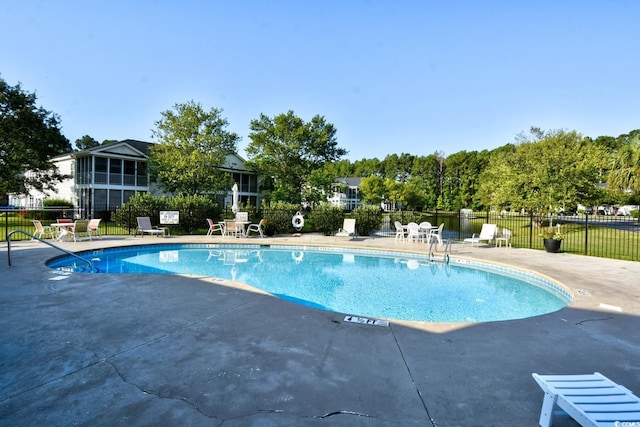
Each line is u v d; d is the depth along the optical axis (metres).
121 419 2.14
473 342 3.56
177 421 2.13
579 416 1.87
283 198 27.64
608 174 22.59
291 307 4.64
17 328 3.73
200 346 3.32
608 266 8.60
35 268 7.12
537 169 17.59
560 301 6.71
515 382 2.73
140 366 2.88
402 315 5.99
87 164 24.08
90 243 11.59
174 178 23.08
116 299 4.93
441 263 10.64
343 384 2.64
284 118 29.38
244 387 2.56
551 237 11.62
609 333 3.91
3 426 2.04
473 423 2.19
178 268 9.55
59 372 2.75
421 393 2.53
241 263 10.50
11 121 21.44
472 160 54.31
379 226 17.39
